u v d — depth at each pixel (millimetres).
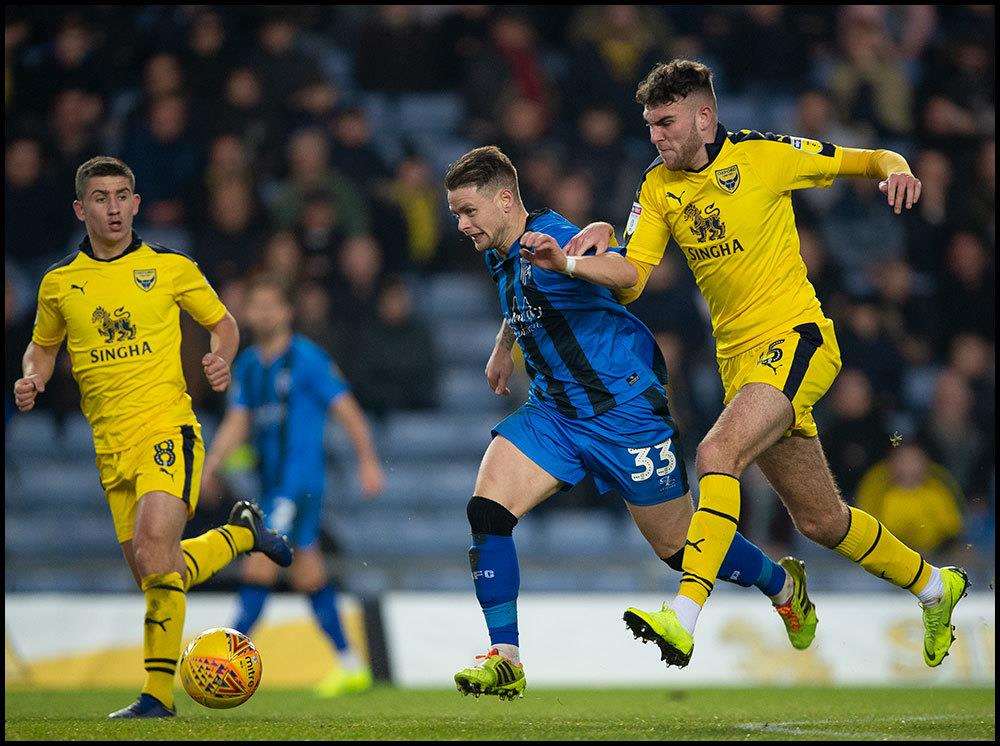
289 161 51750
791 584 21922
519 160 51750
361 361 45656
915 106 56812
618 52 56312
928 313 51375
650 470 19891
